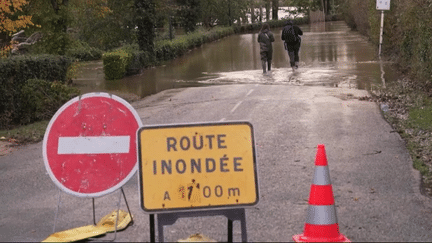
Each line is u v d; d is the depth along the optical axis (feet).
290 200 22.76
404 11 61.57
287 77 69.31
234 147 17.69
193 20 160.56
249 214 21.21
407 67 65.10
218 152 17.63
